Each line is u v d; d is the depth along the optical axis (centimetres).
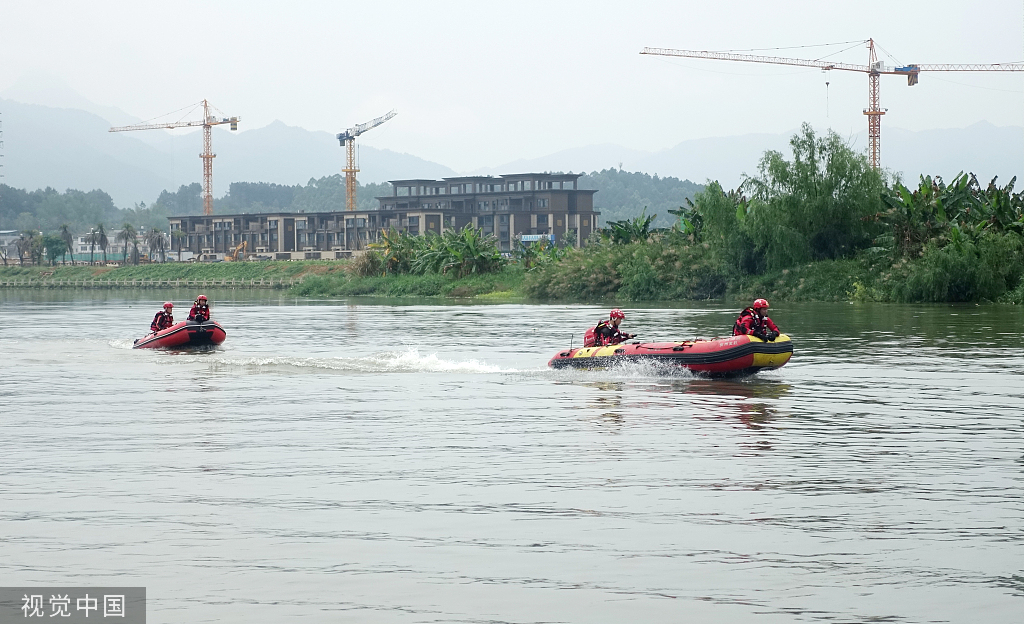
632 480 1224
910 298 6141
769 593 833
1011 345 3152
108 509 1099
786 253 7050
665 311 5725
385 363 2684
